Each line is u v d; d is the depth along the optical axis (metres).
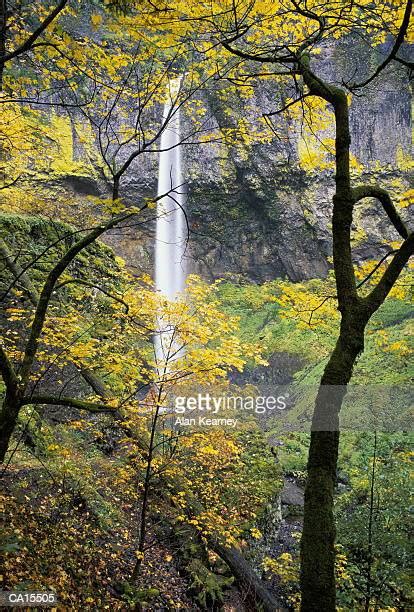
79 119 15.83
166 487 5.71
